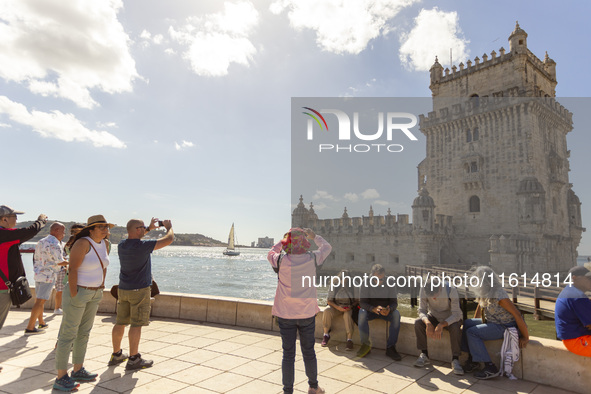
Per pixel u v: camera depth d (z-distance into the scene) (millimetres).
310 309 5391
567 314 5797
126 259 6695
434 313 6887
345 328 7969
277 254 5594
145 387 5906
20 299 6930
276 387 5941
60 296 10898
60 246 9086
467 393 5734
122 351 7039
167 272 85812
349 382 6113
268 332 9086
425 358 6902
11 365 6797
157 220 7199
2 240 6805
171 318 10430
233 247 198125
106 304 11047
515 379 6250
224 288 55719
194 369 6672
